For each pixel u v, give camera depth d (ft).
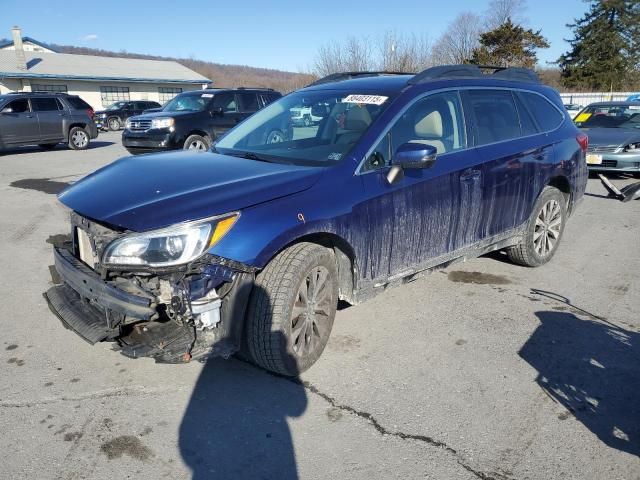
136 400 10.41
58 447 9.07
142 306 9.34
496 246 16.25
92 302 10.26
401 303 15.14
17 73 109.60
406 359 12.08
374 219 11.90
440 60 124.36
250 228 9.87
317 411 10.16
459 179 13.84
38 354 12.07
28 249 19.77
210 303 9.55
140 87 131.03
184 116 41.29
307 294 10.99
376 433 9.57
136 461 8.79
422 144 11.91
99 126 93.76
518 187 15.97
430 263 13.85
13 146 53.47
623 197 21.84
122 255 9.37
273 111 15.20
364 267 12.03
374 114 12.79
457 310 14.73
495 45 137.80
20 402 10.27
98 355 12.06
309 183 11.04
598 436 9.58
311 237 11.21
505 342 12.93
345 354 12.26
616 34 166.50
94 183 11.59
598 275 17.58
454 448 9.21
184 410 10.12
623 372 11.68
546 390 10.96
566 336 13.26
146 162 12.72
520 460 8.95
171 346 9.64
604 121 37.45
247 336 10.60
